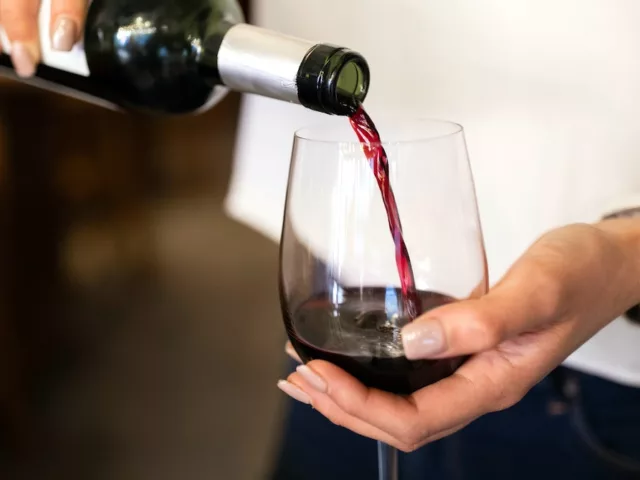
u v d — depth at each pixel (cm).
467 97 76
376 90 81
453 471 80
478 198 77
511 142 74
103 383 171
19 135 183
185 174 249
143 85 61
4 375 156
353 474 84
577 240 51
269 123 88
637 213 65
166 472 146
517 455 77
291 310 50
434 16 75
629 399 73
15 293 169
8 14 58
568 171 72
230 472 147
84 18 59
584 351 72
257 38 53
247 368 178
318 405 50
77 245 214
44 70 62
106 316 194
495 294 44
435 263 48
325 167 47
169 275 214
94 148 217
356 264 49
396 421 47
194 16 57
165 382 173
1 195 172
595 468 74
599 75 68
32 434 154
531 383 50
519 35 71
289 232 49
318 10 82
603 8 67
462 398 48
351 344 48
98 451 151
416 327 42
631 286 54
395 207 47
